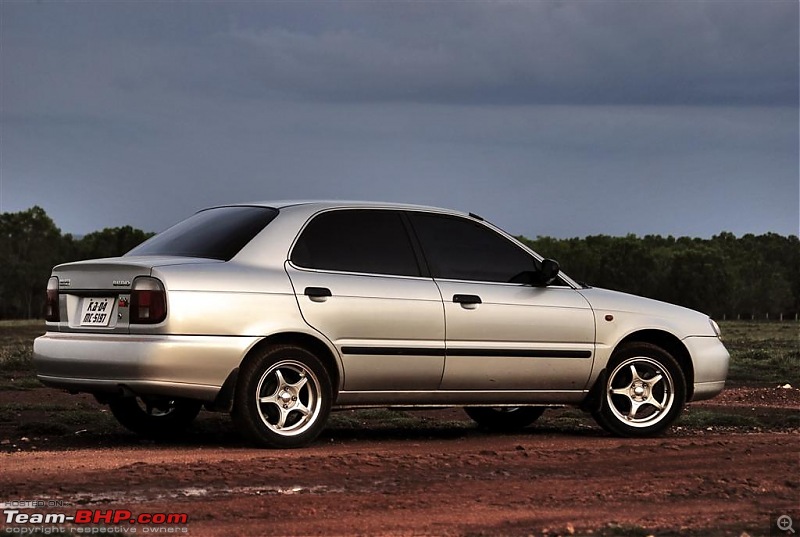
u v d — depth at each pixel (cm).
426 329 1195
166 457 1030
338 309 1145
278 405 1116
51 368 1129
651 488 916
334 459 1008
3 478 895
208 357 1070
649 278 19788
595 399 1312
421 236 1230
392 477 937
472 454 1070
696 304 19212
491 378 1242
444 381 1214
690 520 802
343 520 769
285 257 1139
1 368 2359
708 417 1538
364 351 1159
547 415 1603
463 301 1222
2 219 19638
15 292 18412
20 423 1355
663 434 1361
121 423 1253
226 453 1072
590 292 1327
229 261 1116
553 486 916
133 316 1072
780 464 1055
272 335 1116
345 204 1205
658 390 1345
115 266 1096
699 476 979
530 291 1278
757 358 3206
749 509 848
